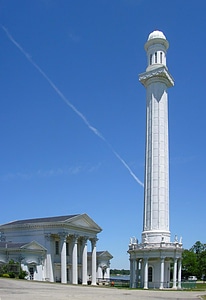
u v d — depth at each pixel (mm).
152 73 77188
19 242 88750
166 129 76500
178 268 69250
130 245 71312
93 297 32438
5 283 44594
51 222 85938
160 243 67250
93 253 96875
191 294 45938
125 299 32250
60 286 48312
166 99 77938
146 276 67125
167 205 72500
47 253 85562
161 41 79875
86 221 94188
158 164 73438
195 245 147000
